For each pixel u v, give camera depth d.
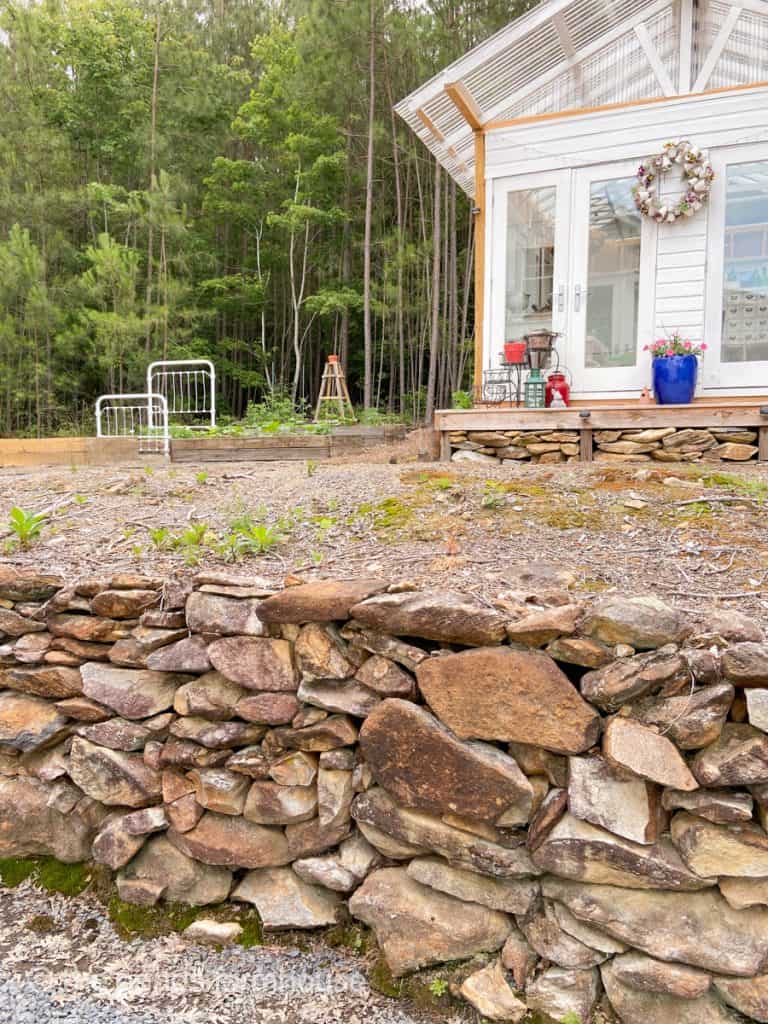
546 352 6.28
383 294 18.55
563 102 6.59
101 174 19.77
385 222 20.58
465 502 3.50
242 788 2.31
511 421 5.46
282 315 21.38
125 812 2.47
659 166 6.02
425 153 18.53
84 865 2.53
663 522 3.10
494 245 6.61
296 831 2.26
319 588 2.28
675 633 1.92
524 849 1.97
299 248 20.33
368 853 2.23
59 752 2.57
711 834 1.78
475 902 2.04
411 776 2.08
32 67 18.58
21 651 2.60
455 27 16.34
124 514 3.71
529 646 2.02
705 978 1.78
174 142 19.55
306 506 3.64
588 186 6.31
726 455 4.96
